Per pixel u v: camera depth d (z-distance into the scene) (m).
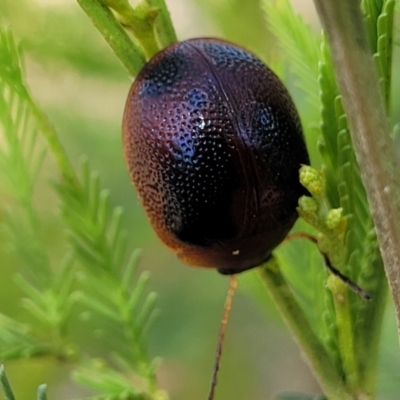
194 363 0.08
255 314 0.09
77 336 0.06
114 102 0.08
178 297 0.08
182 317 0.08
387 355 0.06
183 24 0.08
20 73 0.05
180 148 0.05
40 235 0.06
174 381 0.08
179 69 0.05
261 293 0.06
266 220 0.05
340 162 0.05
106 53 0.07
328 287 0.05
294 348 0.09
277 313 0.06
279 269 0.05
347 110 0.05
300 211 0.05
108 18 0.05
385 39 0.05
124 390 0.05
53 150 0.05
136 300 0.06
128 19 0.05
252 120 0.05
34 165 0.06
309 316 0.06
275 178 0.05
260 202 0.05
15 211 0.06
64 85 0.07
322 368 0.05
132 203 0.08
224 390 0.08
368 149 0.05
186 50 0.05
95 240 0.06
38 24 0.07
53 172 0.07
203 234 0.05
